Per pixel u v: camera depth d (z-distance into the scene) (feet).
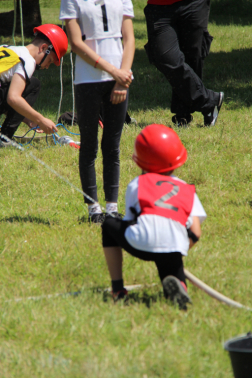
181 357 30.01
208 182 65.77
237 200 59.36
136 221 36.32
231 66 152.35
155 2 85.92
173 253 35.58
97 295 38.29
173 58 85.81
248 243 48.01
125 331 33.06
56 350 31.81
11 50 62.69
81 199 62.34
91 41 50.57
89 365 29.40
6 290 40.01
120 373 28.60
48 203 60.75
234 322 33.65
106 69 49.39
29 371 29.71
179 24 87.76
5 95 72.69
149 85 135.54
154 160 38.34
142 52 204.54
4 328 34.42
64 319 34.65
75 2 49.67
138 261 44.83
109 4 50.47
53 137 86.17
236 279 40.22
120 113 52.37
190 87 87.30
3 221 55.31
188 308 35.86
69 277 42.68
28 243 49.65
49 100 121.49
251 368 26.37
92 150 53.78
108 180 54.80
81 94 51.16
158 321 34.22
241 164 70.38
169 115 103.55
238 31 248.93
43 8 419.54
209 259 43.93
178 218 35.65
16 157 76.33
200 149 77.46
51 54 65.31
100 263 44.57
